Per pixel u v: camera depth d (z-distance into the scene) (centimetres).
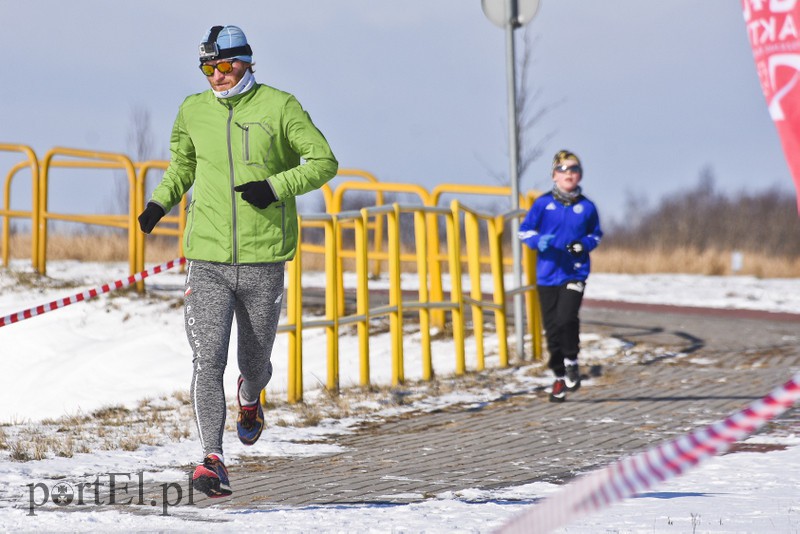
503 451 2411
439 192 4344
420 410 3069
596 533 1427
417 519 1574
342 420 2914
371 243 6631
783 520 1500
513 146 3969
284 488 1975
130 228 4788
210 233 1798
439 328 4331
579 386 3136
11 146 5094
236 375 3597
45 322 4259
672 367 3688
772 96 957
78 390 3547
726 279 7981
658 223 17150
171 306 4553
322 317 4528
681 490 1855
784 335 4381
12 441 2530
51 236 6444
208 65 1788
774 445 2373
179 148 1902
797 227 16138
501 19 3975
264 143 1798
